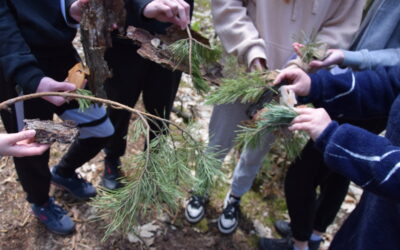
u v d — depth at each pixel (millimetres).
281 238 2207
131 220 946
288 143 1269
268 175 2506
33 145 951
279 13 1579
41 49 1333
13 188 2148
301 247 1897
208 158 1117
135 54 1694
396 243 1052
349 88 1308
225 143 1855
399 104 1033
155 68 1820
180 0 1247
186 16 1250
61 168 2023
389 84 1300
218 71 1397
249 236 2193
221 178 1197
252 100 1382
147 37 1242
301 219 1732
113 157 2154
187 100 3129
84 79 1219
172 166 1021
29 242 1892
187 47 1208
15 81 1216
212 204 2316
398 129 1014
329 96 1328
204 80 1334
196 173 1098
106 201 989
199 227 2164
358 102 1324
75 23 1346
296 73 1313
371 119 1469
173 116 2883
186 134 1106
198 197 2111
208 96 1354
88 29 1112
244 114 1725
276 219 2330
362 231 1131
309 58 1435
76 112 1586
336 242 1348
